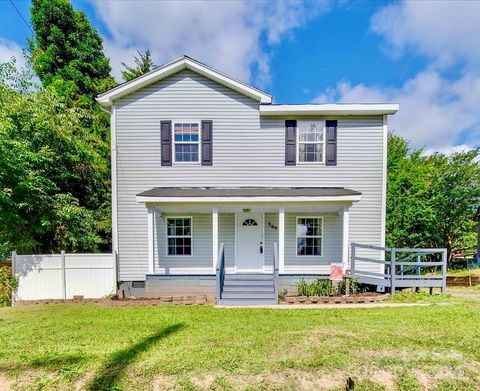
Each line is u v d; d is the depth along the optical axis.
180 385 3.51
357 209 9.94
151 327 5.45
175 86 9.98
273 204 8.95
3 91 10.25
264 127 10.00
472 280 11.75
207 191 9.38
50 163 11.33
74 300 8.30
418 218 14.76
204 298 8.01
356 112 9.77
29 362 3.99
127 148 9.92
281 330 5.18
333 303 7.64
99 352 4.29
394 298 7.93
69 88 18.66
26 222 9.73
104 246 14.02
